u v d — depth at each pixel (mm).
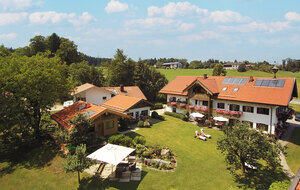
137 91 47750
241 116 30609
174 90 41594
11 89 21328
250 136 15930
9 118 22047
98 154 16219
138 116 34938
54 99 24531
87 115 22078
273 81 30406
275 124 27531
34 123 24969
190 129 31297
